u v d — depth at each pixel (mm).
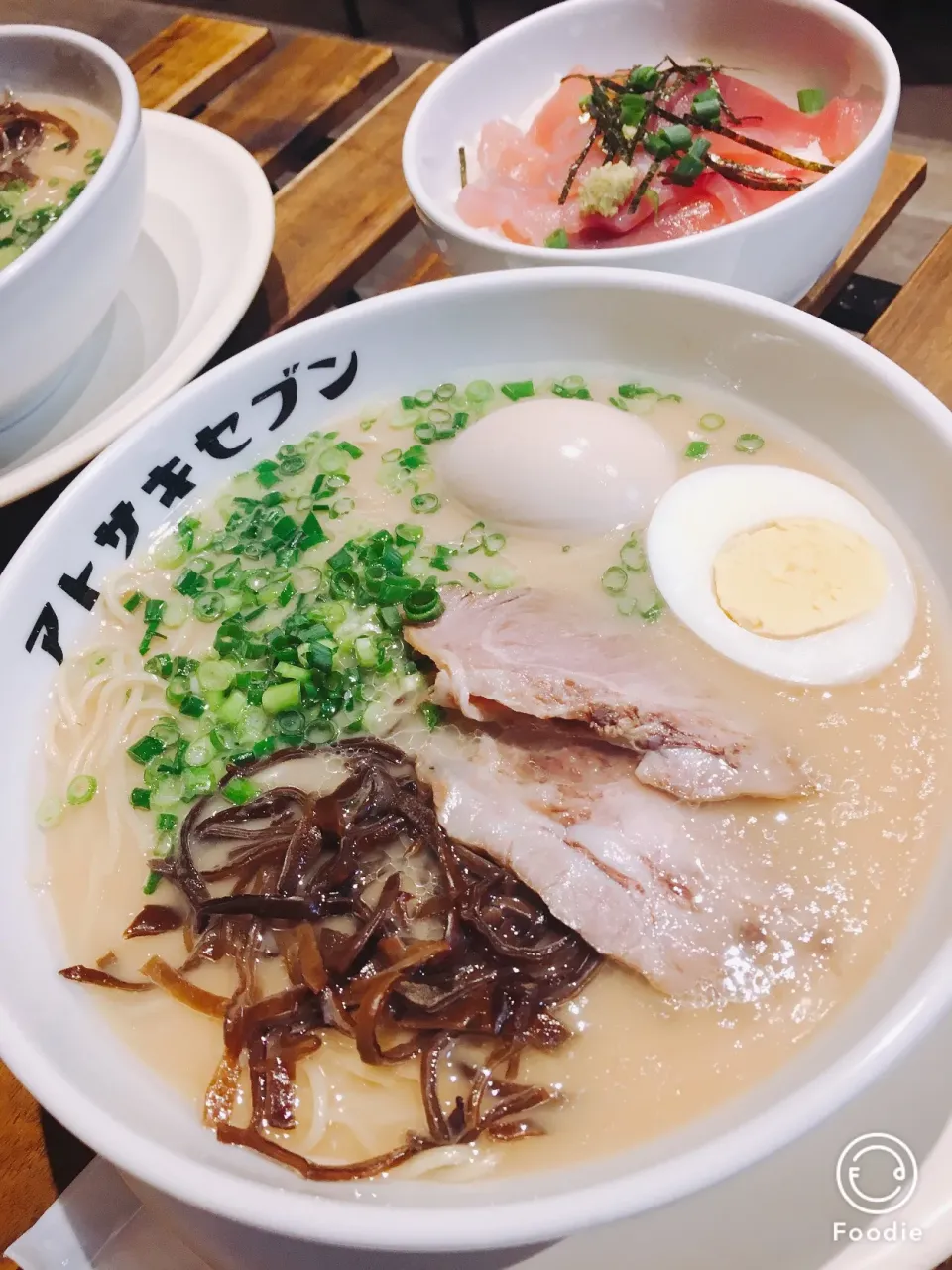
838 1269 151
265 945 192
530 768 206
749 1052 172
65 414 291
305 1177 163
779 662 211
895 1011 145
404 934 186
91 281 264
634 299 243
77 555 236
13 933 194
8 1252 176
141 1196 170
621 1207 137
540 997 179
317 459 262
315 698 219
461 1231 138
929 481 208
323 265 311
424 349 264
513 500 240
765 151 284
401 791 200
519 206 288
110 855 209
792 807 196
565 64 329
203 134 327
